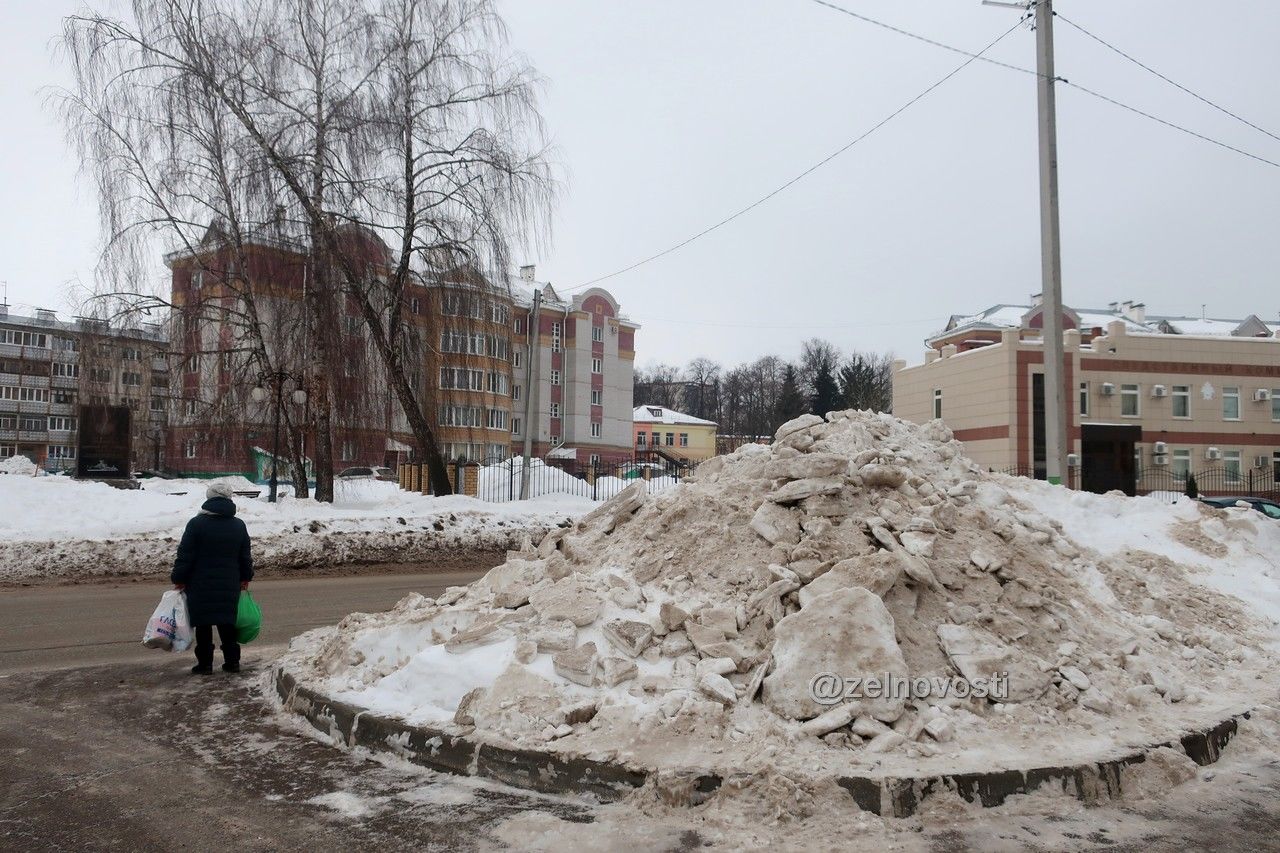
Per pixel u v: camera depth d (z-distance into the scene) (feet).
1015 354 120.78
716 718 14.80
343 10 64.18
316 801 13.76
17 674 23.02
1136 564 27.45
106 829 12.75
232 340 67.92
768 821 12.43
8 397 214.48
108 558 46.16
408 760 15.47
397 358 67.51
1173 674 18.88
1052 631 17.97
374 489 93.04
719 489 21.95
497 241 67.97
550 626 17.29
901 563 17.35
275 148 61.57
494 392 74.59
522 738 14.79
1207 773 14.88
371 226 63.62
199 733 17.48
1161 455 126.72
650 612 17.89
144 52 60.03
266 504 58.85
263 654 25.82
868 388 240.53
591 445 208.74
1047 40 46.65
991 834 12.35
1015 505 25.12
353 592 41.06
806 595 16.65
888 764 13.50
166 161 60.34
